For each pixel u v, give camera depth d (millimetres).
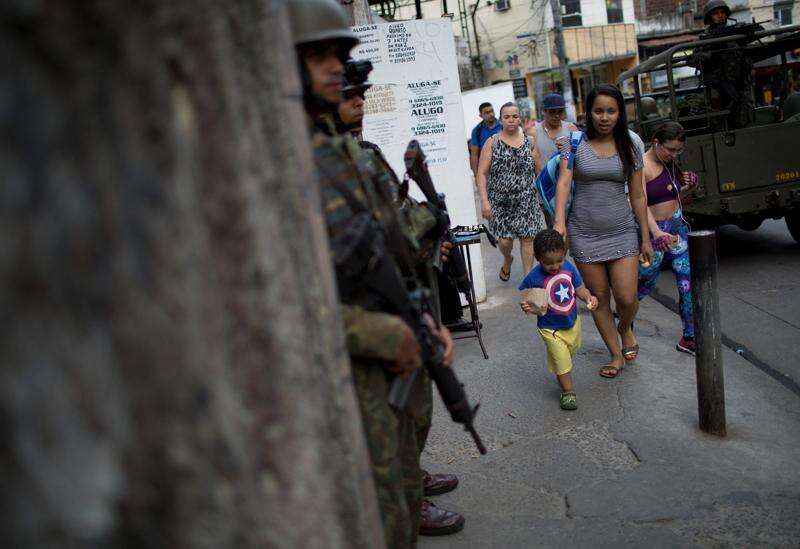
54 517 565
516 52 31281
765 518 2715
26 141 545
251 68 875
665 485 3010
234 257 764
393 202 2096
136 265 624
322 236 1161
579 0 29984
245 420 753
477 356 4773
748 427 3557
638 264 4477
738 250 7988
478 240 4465
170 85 681
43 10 557
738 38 7250
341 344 1208
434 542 2695
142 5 649
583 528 2725
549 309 3756
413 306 1818
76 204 576
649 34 31484
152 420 634
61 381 564
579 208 4172
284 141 972
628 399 3926
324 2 1888
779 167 7105
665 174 4668
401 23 5285
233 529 723
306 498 864
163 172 661
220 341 725
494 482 3137
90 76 592
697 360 3447
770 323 5379
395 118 5402
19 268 540
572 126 6457
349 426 1155
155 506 636
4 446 538
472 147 9016
